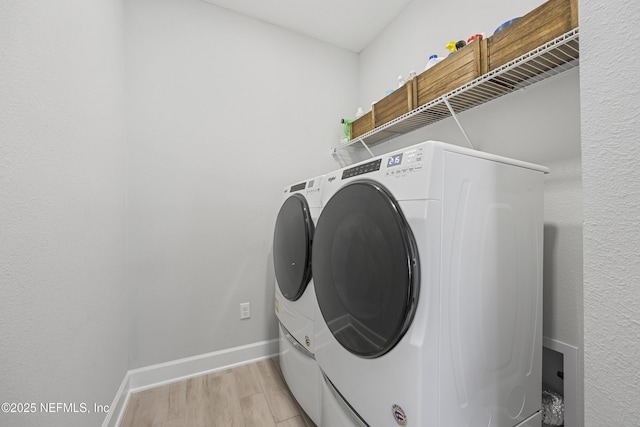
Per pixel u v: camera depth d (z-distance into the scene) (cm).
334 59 233
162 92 170
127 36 162
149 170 166
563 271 106
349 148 237
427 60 170
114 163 139
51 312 79
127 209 160
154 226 167
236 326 189
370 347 77
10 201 64
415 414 64
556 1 85
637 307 40
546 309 111
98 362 112
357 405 83
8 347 63
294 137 214
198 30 181
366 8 191
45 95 78
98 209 116
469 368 74
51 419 78
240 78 195
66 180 89
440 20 160
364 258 80
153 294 166
